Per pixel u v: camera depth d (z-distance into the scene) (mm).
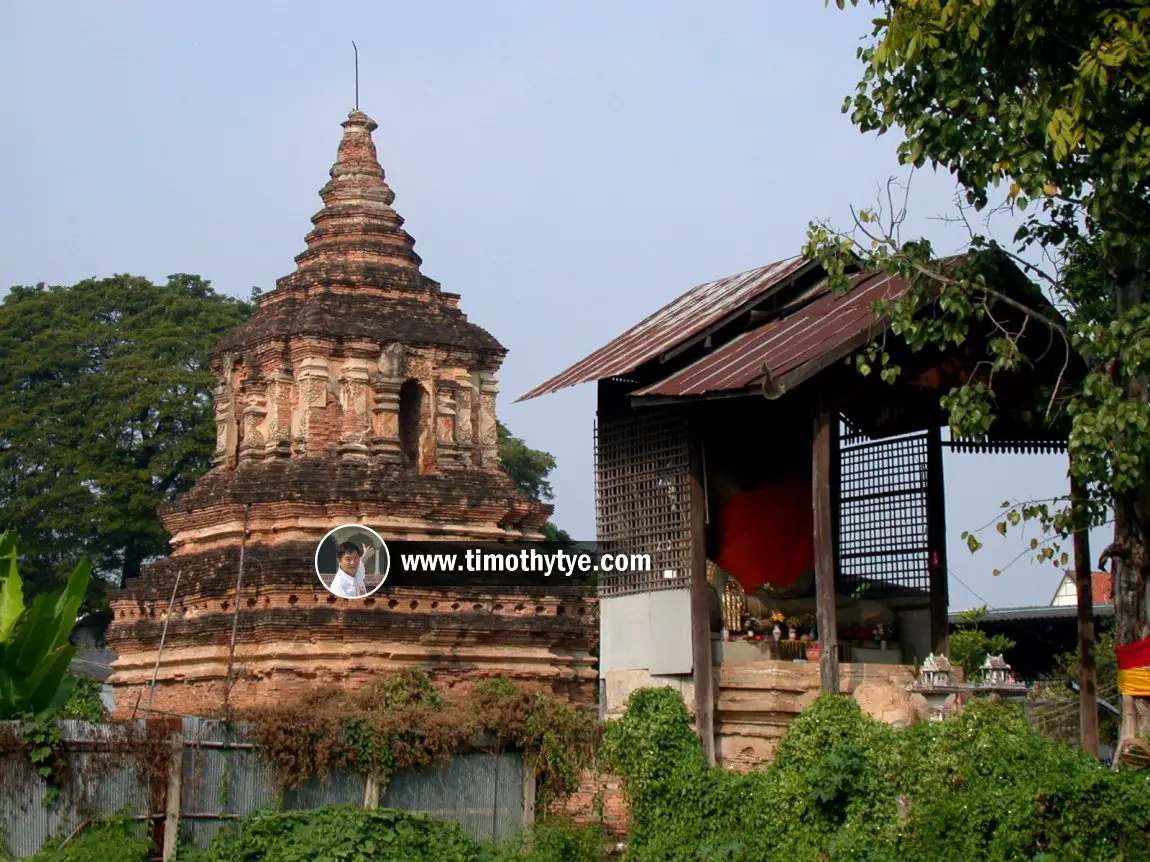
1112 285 23328
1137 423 19938
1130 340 20406
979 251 22641
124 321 61906
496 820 24047
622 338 28812
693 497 25344
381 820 22203
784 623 26688
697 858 22234
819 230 22266
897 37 20969
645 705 23984
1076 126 19906
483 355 37812
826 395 23672
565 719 24500
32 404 59969
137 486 57000
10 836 20188
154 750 21438
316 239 38312
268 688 33000
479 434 37562
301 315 36312
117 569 60750
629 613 26562
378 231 38031
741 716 25125
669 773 23484
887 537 27812
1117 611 22875
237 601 29828
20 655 21766
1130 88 20172
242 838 21562
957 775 20219
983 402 21766
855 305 25391
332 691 26031
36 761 20406
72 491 56750
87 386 59062
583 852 23297
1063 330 21891
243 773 22281
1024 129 20406
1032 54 20703
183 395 58500
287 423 36188
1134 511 22219
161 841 21406
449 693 33969
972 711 20578
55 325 61594
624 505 26766
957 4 20281
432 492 35500
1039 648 46094
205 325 61219
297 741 22484
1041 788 19062
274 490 34750
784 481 27953
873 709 23297
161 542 58219
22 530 57875
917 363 24359
